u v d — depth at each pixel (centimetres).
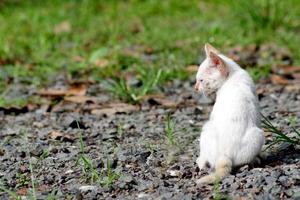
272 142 909
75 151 920
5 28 1933
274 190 730
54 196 765
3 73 1476
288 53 1583
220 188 750
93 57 1538
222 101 807
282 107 1157
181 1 2233
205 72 834
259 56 1576
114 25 1938
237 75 823
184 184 779
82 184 802
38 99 1266
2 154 927
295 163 820
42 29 1909
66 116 1150
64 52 1666
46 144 972
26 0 2286
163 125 1063
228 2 2097
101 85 1341
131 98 1217
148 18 2062
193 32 1825
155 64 1496
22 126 1094
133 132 1023
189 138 979
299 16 1934
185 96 1262
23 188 803
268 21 1822
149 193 764
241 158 782
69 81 1400
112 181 800
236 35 1747
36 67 1525
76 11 2159
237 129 784
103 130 1042
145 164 861
